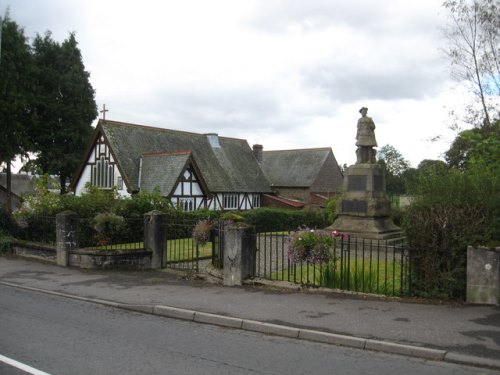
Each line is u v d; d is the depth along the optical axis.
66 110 44.25
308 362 6.22
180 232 20.39
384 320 7.81
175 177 34.47
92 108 46.12
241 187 44.41
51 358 6.32
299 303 9.11
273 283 10.73
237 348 6.84
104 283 11.77
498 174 10.36
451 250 8.88
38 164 44.12
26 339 7.22
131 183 35.22
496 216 8.84
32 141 43.34
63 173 45.62
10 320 8.45
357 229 18.06
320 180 51.06
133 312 9.23
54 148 43.66
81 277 12.62
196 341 7.21
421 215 9.21
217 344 7.04
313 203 48.97
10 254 16.66
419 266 9.22
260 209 33.03
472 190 9.20
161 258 14.22
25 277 12.67
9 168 39.31
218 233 12.30
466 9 19.67
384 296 9.39
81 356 6.42
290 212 34.50
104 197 20.45
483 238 8.69
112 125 37.84
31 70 38.78
